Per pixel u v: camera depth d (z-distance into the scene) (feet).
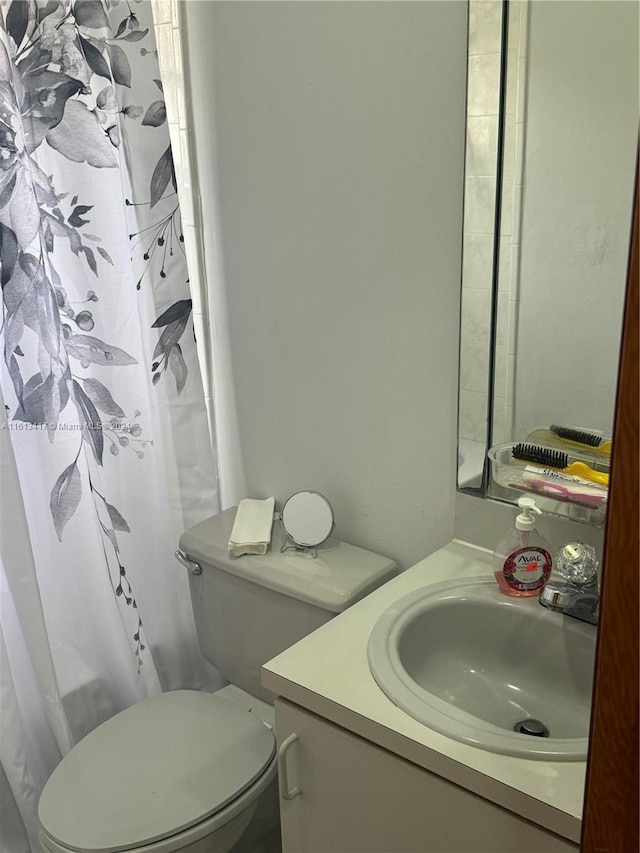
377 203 4.51
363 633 3.85
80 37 4.65
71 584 5.39
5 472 4.62
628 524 2.11
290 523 5.15
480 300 4.16
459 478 4.49
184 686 6.15
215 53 5.05
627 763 2.25
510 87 3.81
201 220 5.54
